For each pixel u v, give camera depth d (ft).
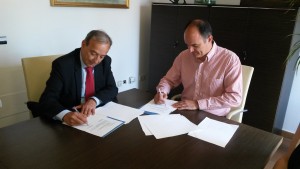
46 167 3.00
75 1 7.90
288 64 7.58
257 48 7.96
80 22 8.38
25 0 6.84
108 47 4.72
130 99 5.37
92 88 5.32
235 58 5.59
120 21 9.81
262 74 8.02
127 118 4.40
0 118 7.08
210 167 3.17
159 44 10.34
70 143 3.53
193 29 5.15
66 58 4.93
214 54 5.68
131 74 11.09
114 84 5.72
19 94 7.34
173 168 3.10
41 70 5.74
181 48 9.67
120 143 3.60
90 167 3.04
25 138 3.61
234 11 8.14
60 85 4.80
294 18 7.09
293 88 8.73
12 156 3.18
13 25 6.75
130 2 9.99
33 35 7.25
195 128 4.17
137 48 11.00
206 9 8.73
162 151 3.46
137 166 3.10
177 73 6.35
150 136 3.84
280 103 8.05
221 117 4.72
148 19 11.10
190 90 6.11
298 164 3.37
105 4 8.84
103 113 4.54
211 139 3.85
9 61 6.90
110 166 3.08
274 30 7.51
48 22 7.52
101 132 3.86
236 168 3.17
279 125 8.84
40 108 4.39
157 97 5.34
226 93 5.42
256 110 8.36
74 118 4.07
